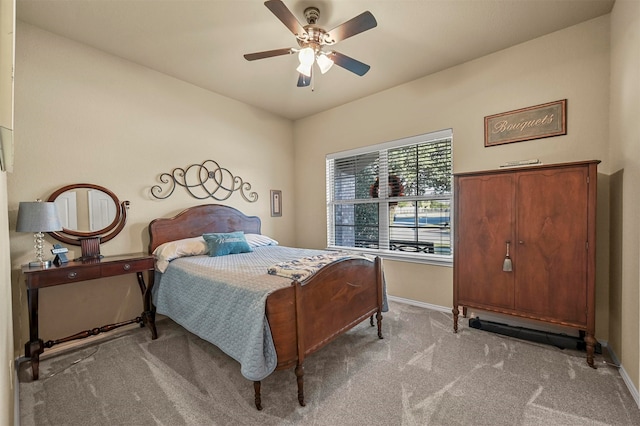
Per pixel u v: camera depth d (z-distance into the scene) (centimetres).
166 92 317
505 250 240
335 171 427
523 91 264
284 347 165
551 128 250
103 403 172
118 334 270
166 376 199
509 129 271
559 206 217
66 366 212
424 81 327
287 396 176
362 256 246
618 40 205
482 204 251
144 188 300
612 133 219
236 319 179
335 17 224
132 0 204
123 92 284
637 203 174
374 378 192
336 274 207
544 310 224
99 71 268
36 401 174
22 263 227
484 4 212
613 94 217
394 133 354
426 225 338
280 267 204
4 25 68
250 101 392
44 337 239
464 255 260
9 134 81
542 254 224
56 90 245
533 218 228
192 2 206
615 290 212
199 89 347
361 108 385
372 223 388
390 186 368
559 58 246
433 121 321
